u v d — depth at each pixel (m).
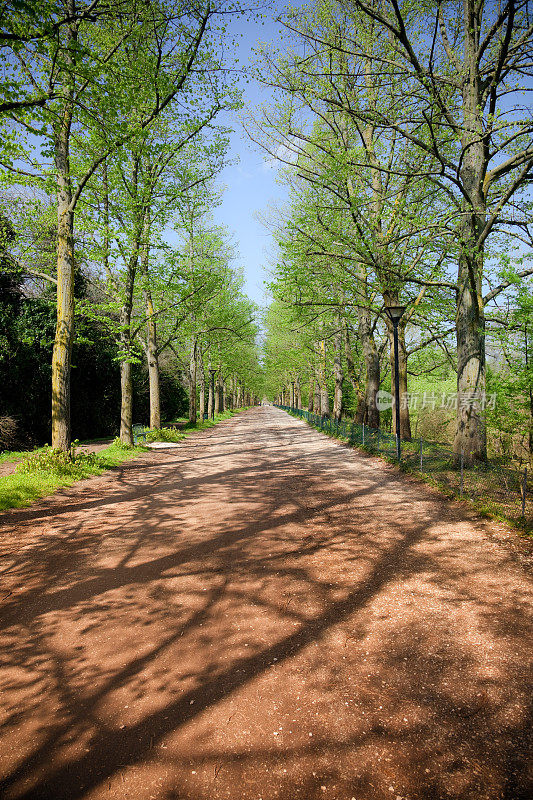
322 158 14.75
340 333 23.88
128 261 15.06
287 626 3.98
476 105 10.38
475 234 10.28
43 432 19.33
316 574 5.14
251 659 3.48
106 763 2.50
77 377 21.92
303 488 9.97
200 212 22.55
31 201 13.30
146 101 10.94
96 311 18.75
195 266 24.34
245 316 33.75
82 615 4.26
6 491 8.49
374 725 2.74
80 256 13.04
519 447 9.85
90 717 2.88
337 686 3.12
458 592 4.54
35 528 7.02
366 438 16.53
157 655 3.57
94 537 6.61
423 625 3.92
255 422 38.84
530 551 5.57
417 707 2.89
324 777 2.37
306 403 69.69
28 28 6.21
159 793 2.29
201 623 4.07
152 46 11.34
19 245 13.59
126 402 16.91
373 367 18.55
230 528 7.04
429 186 13.39
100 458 12.94
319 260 14.68
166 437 21.09
